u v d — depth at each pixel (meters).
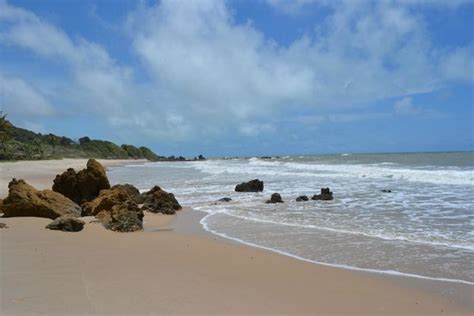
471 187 26.72
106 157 159.38
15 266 9.27
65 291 7.64
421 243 12.31
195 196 26.53
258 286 8.53
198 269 9.64
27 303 6.99
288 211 19.38
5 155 95.62
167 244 12.48
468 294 8.17
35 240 12.18
